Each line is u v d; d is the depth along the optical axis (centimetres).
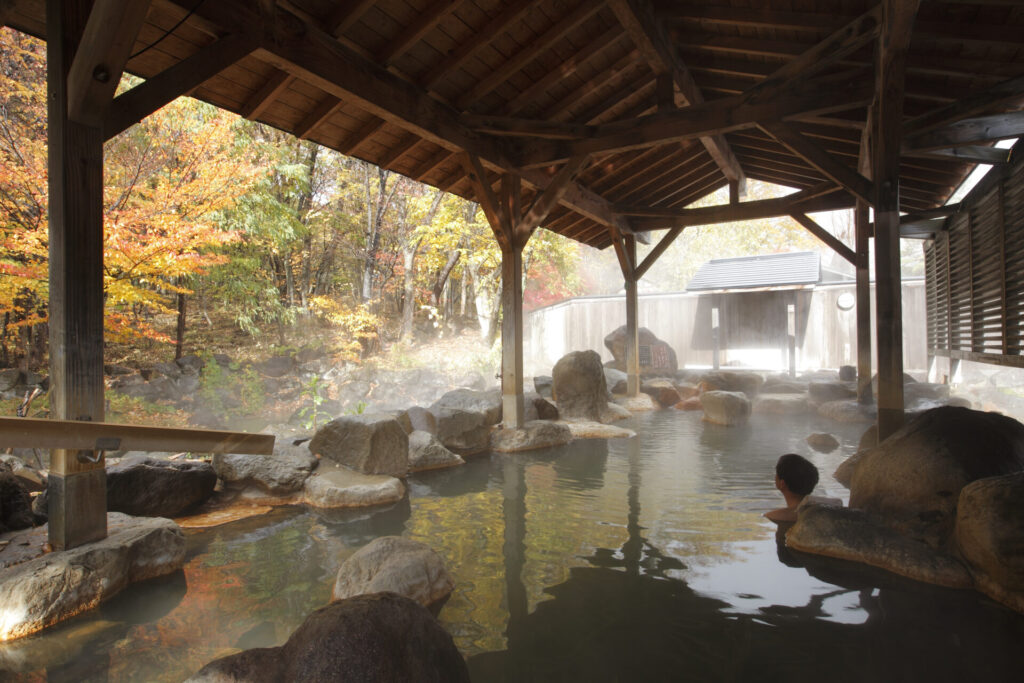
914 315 1488
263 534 396
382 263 1664
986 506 298
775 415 948
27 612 261
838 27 494
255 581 318
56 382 298
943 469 355
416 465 587
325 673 178
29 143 758
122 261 793
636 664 229
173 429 247
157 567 327
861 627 256
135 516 372
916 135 552
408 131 605
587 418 871
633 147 605
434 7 453
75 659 237
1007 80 473
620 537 380
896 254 461
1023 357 575
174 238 805
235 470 488
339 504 464
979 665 223
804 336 1562
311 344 1368
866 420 837
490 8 487
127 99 318
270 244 1311
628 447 694
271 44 390
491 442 696
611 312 1814
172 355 1257
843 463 527
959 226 909
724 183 1098
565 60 583
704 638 249
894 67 429
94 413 306
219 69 360
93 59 280
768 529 393
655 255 1076
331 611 201
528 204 898
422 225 1434
